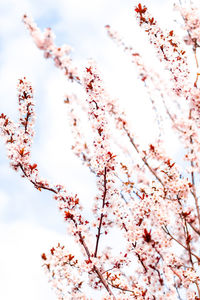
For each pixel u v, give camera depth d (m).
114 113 4.29
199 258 4.27
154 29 5.35
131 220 4.65
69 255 5.02
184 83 4.64
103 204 4.77
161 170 4.50
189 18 4.49
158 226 4.30
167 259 3.84
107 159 4.57
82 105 4.12
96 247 4.67
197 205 4.06
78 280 5.04
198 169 4.06
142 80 4.04
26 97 5.99
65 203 4.86
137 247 4.30
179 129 4.09
